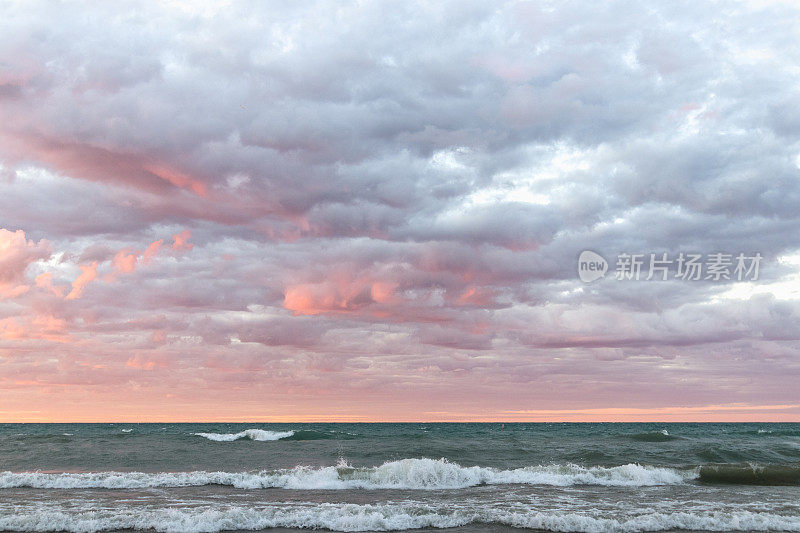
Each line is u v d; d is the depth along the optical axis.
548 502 19.92
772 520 16.84
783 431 75.00
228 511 17.14
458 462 31.75
